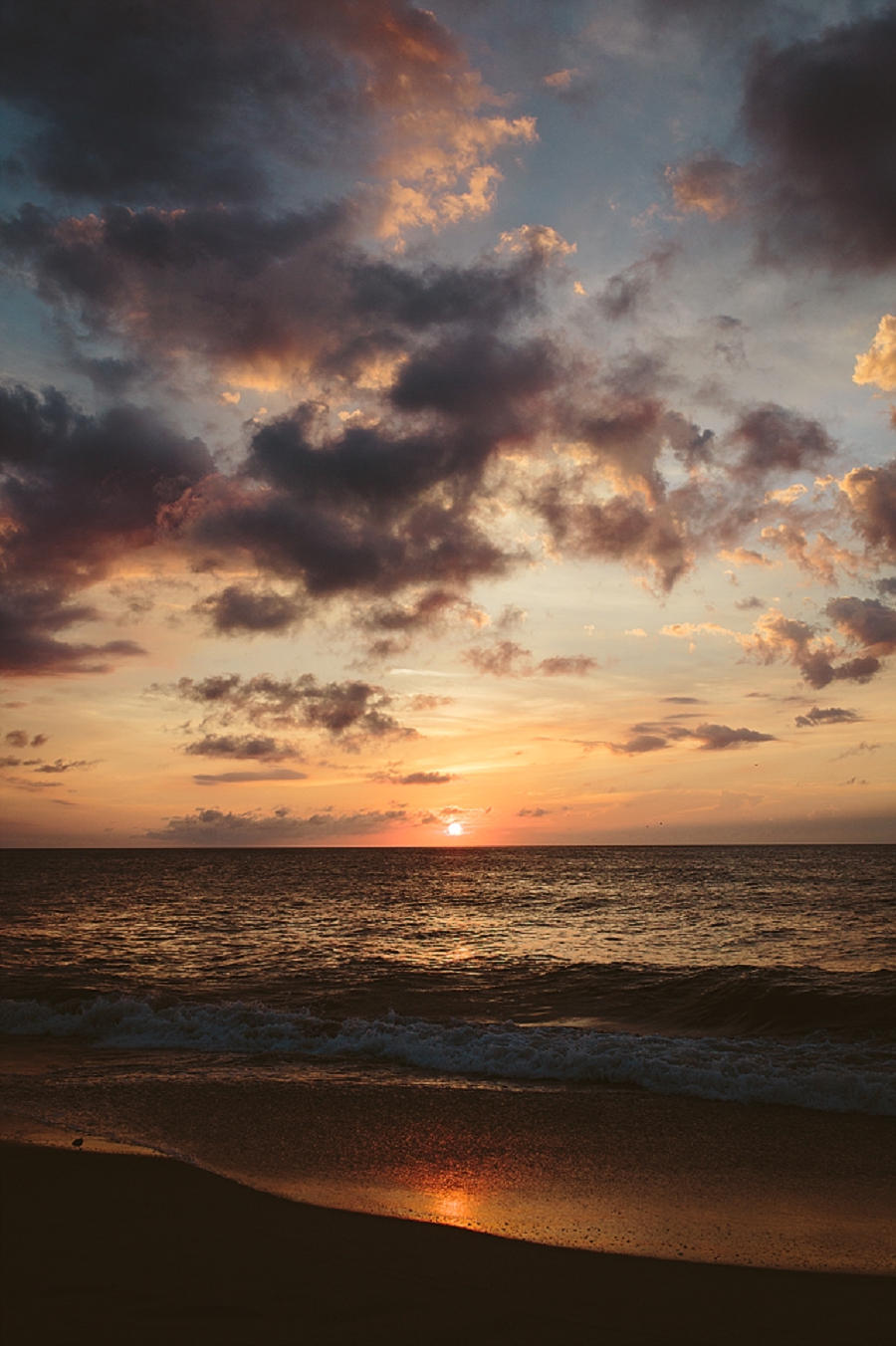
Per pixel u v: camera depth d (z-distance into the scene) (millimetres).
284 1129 9445
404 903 51438
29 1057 13445
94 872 106438
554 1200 7359
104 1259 5586
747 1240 6496
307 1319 4809
